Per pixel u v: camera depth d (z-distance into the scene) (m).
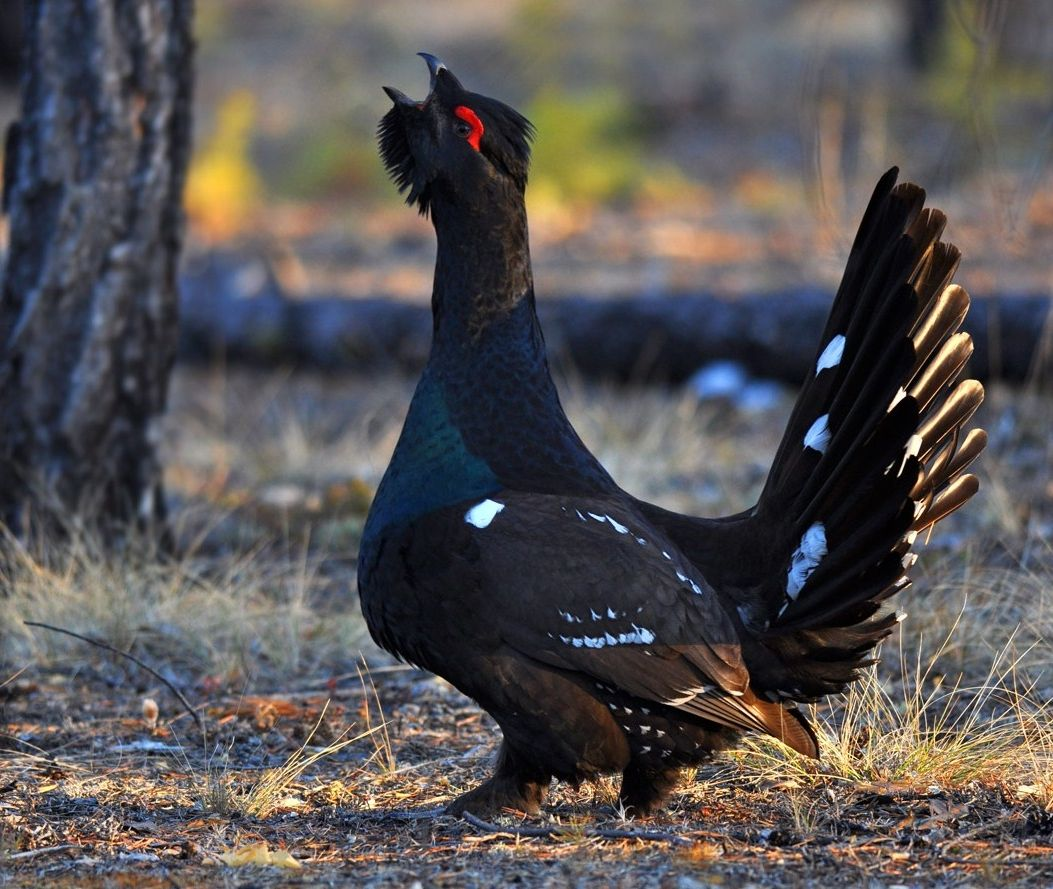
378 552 15.81
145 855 14.87
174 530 27.55
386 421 38.53
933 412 15.59
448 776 18.02
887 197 15.84
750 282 46.91
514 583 15.06
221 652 22.84
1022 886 13.42
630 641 15.07
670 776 16.27
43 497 25.09
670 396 39.66
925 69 73.19
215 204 63.75
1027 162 54.88
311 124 77.56
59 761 18.31
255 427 38.75
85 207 24.62
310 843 15.38
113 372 25.33
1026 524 26.73
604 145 68.50
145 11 24.53
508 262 16.25
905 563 15.36
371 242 57.44
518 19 85.50
